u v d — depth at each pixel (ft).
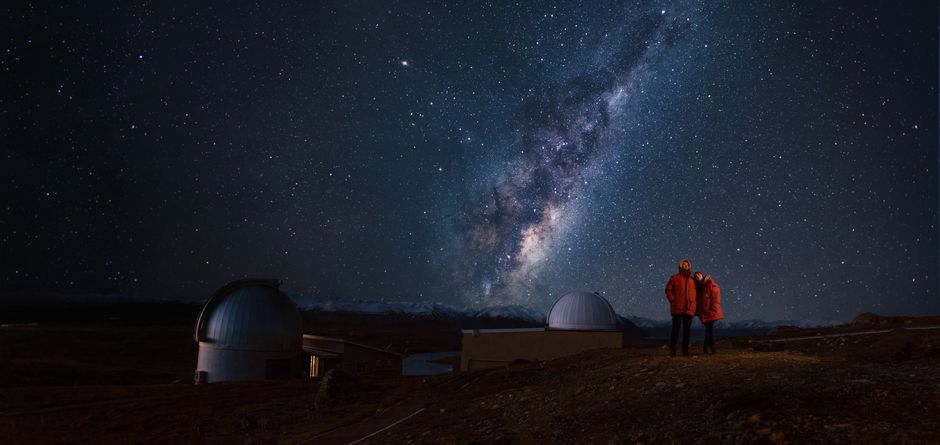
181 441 51.47
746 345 58.54
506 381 53.16
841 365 35.86
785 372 33.91
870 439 21.91
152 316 408.26
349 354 129.18
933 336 51.08
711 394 30.37
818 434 22.82
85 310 392.06
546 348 98.89
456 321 525.34
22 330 254.47
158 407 69.31
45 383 135.95
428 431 37.37
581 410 34.42
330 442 39.45
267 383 88.02
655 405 31.22
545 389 43.60
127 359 201.77
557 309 117.50
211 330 116.06
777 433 22.91
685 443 24.44
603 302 117.08
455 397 50.08
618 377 39.29
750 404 27.25
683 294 45.70
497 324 536.83
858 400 26.35
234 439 49.57
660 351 52.90
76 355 202.80
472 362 100.78
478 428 36.42
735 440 23.31
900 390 27.43
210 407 67.67
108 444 52.42
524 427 34.50
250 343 115.14
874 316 73.20
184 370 178.50
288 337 118.42
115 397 76.74
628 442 26.30
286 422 53.36
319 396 58.34
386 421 43.98
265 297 119.55
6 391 79.66
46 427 60.54
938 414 24.26
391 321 492.95
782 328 72.59
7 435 57.36
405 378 75.72
